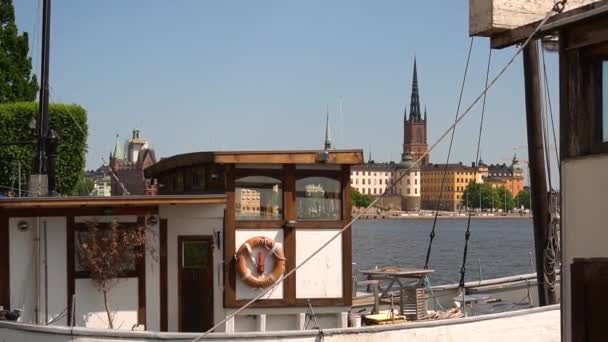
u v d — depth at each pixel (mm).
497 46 10969
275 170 14938
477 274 57562
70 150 36844
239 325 14852
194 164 15711
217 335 13453
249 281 14695
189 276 15070
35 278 14602
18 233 14547
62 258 14695
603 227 8445
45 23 22078
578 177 8734
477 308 19500
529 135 19188
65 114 36781
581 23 8695
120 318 14828
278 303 14805
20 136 36188
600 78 8664
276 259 14797
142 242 14797
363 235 153375
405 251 91875
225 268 14711
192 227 15031
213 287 14969
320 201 15086
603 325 8430
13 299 14492
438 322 14555
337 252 15078
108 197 14445
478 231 182875
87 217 14766
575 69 8812
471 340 14812
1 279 14453
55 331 13383
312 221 14969
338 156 14852
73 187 37125
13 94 47812
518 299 22203
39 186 21500
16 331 13695
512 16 10703
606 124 8555
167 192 18688
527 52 18984
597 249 8500
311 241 14977
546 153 19031
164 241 15086
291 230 14883
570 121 8844
